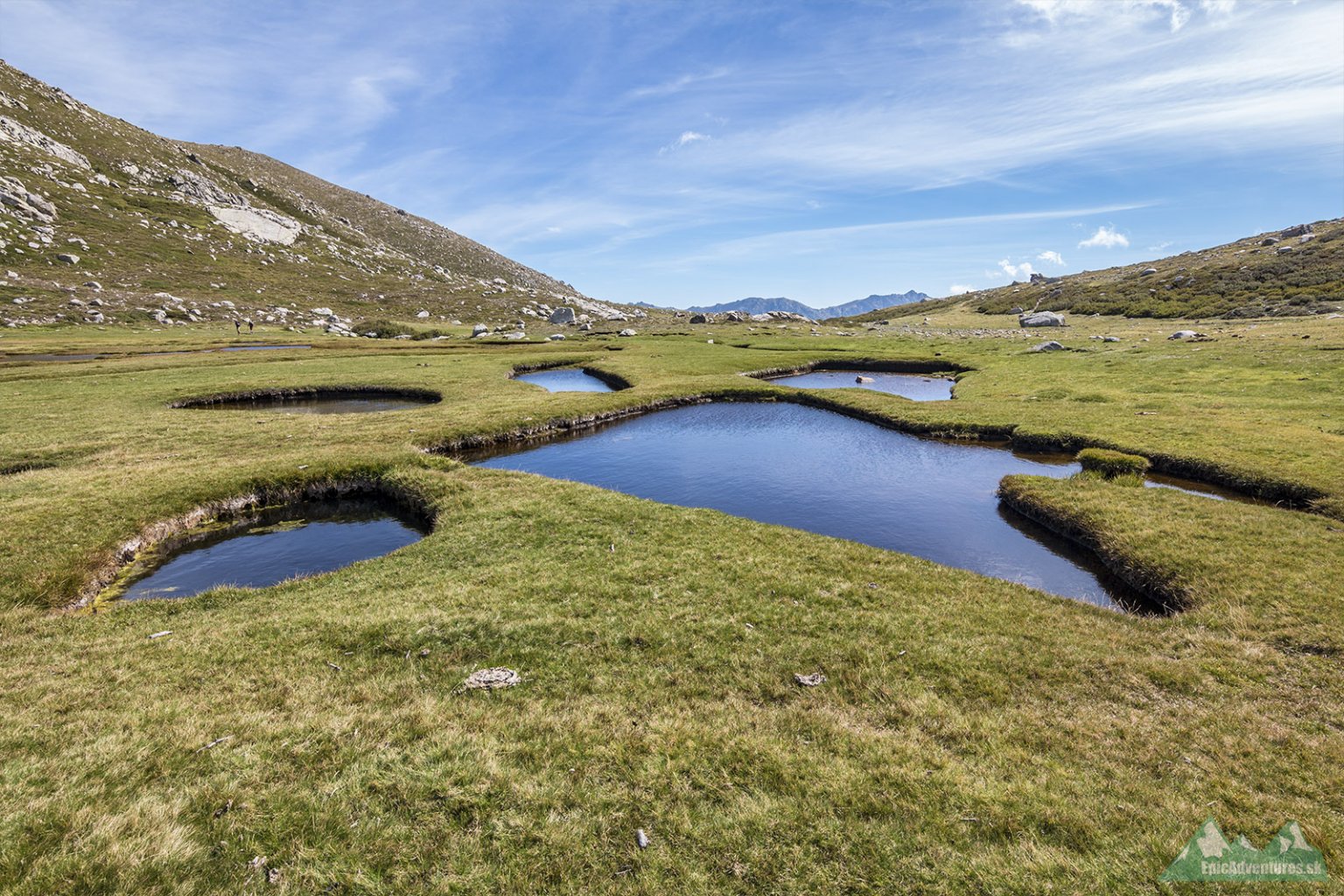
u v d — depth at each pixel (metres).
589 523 22.53
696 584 17.22
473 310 165.38
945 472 32.84
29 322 93.38
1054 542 23.28
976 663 13.18
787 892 7.39
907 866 7.75
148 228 150.50
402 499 26.80
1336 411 36.31
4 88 175.12
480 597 16.22
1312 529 20.62
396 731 10.34
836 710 11.43
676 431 43.62
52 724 10.45
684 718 11.00
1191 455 29.73
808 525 25.55
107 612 16.19
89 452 31.20
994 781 9.35
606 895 7.28
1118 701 11.95
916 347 90.00
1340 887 7.38
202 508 24.53
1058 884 7.47
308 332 112.69
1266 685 12.42
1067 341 85.31
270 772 9.15
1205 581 17.38
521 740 10.21
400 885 7.32
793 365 74.94
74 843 7.50
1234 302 109.62
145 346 82.38
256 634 14.29
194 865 7.35
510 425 40.81
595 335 122.19
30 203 131.12
